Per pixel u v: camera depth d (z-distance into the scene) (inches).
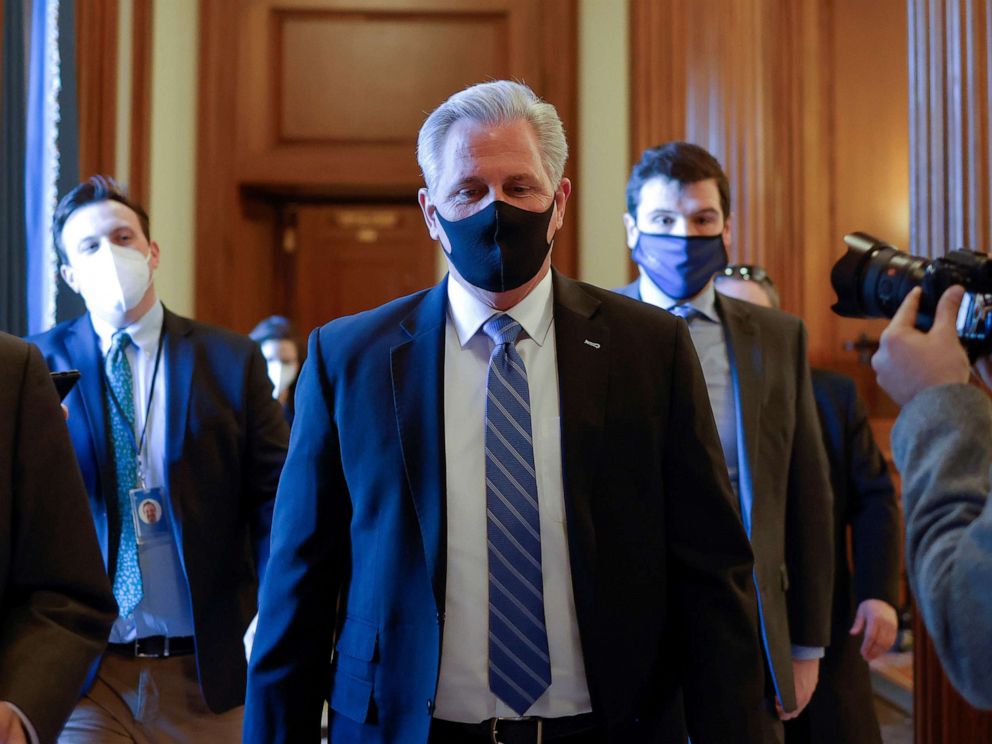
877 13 200.2
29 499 64.4
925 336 52.1
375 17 271.9
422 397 63.9
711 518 63.7
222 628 95.6
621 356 65.2
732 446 88.9
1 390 64.1
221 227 266.8
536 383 65.0
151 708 94.5
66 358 97.3
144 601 94.6
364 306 286.8
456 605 61.8
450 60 271.7
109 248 94.6
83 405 95.8
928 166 93.3
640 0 232.5
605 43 267.1
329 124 271.0
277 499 67.7
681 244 89.3
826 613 90.4
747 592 63.1
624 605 62.4
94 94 175.3
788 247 194.1
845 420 110.3
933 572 47.4
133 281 95.0
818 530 91.0
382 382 64.6
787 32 197.0
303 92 271.0
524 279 62.4
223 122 268.1
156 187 259.0
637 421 64.0
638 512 63.5
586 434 63.0
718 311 92.7
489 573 61.7
